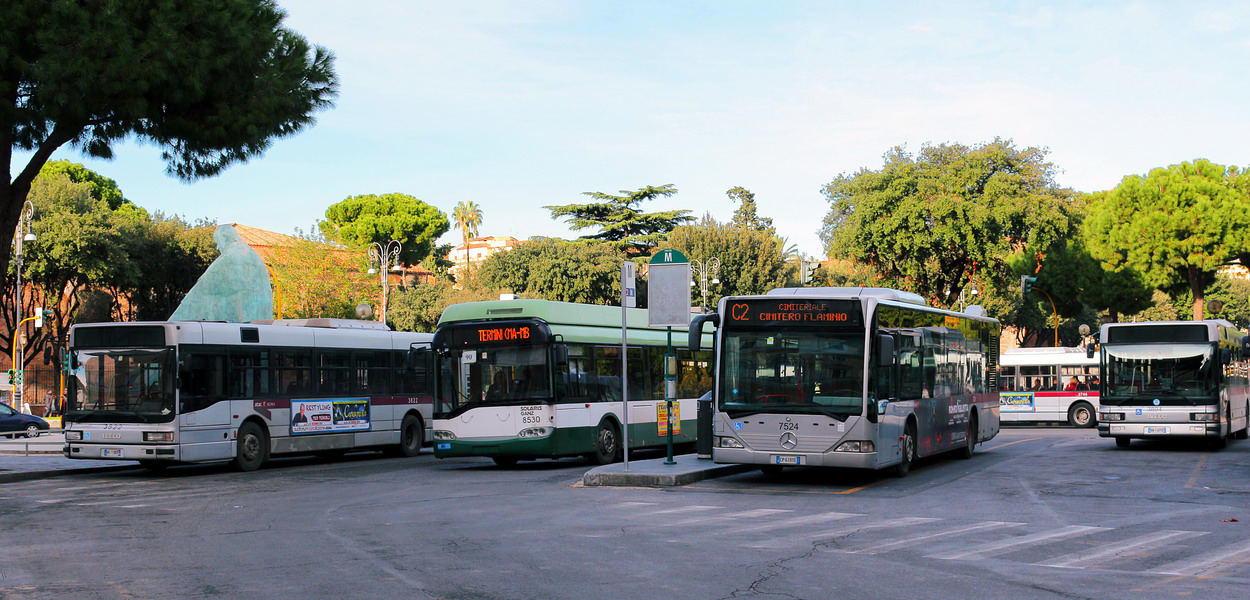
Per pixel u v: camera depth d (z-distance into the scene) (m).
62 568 9.62
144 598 8.16
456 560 9.75
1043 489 16.30
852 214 65.50
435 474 20.52
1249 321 103.62
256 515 13.76
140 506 15.16
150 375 20.61
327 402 23.92
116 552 10.57
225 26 18.75
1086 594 8.13
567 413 20.98
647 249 73.56
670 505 14.30
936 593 8.17
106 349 20.95
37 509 14.94
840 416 16.47
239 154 21.05
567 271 70.19
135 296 63.84
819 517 12.93
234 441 21.53
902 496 15.43
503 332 20.92
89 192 61.16
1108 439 29.52
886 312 17.38
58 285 58.41
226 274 38.41
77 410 21.00
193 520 13.30
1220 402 24.31
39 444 30.50
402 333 26.59
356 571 9.21
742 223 86.56
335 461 25.09
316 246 63.50
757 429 16.92
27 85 18.58
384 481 19.00
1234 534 11.40
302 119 21.16
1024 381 40.28
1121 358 24.92
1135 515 13.09
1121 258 59.47
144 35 18.09
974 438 22.91
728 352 17.34
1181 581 8.66
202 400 20.95
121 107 18.64
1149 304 62.22
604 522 12.49
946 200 59.94
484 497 15.66
